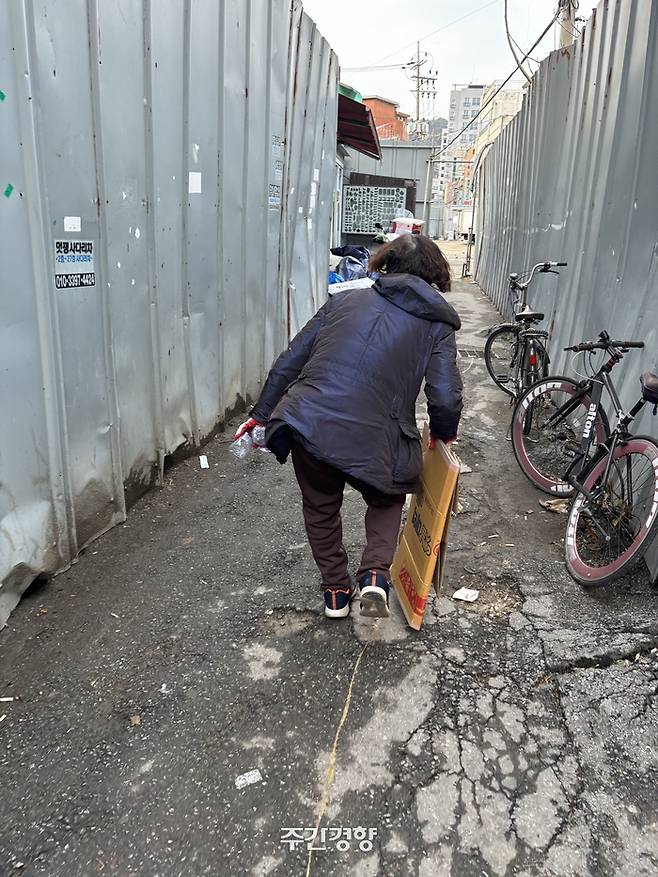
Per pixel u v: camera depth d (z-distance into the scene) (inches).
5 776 86.0
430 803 82.8
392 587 129.6
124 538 145.9
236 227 207.6
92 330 132.6
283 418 97.4
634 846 77.6
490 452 207.5
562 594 127.4
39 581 126.9
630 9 188.9
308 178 291.4
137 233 147.9
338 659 108.5
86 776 86.3
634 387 152.9
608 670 106.0
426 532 113.1
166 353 169.9
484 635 114.8
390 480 98.7
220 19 177.3
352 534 152.7
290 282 276.5
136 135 142.6
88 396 133.4
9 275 106.7
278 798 83.5
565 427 180.1
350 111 442.6
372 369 97.0
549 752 90.7
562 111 289.9
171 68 154.9
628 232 175.6
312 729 94.2
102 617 118.0
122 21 132.0
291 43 243.1
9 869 74.3
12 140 104.0
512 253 450.6
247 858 75.9
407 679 104.0
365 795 84.0
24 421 114.0
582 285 223.6
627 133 184.9
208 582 130.1
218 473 184.5
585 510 139.8
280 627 116.6
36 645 110.4
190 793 84.0
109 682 102.6
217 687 102.0
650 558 127.6
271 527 154.2
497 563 139.3
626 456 134.0
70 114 117.7
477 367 322.3
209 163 181.9
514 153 464.4
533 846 77.4
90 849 76.8
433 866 75.2
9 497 112.7
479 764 88.6
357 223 767.1
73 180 120.7
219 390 208.5
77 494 133.3
